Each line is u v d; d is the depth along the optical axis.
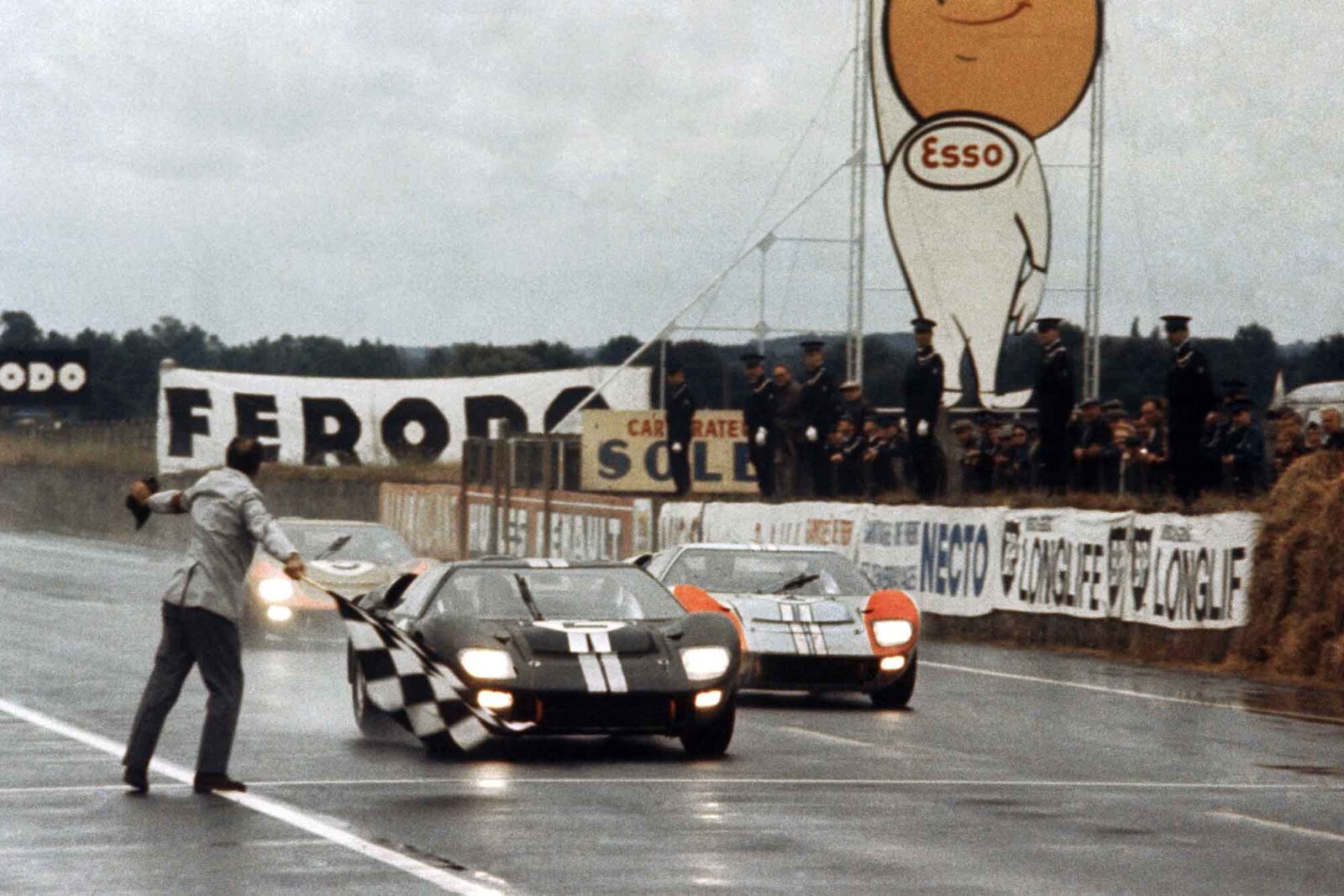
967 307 112.62
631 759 44.59
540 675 43.00
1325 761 46.47
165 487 183.75
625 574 48.78
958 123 112.44
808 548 64.06
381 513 151.50
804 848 32.25
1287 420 79.12
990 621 86.12
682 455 114.88
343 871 29.53
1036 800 38.62
